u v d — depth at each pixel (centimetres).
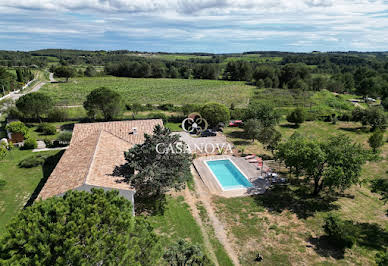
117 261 991
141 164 2200
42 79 13600
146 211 2316
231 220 2239
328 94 9912
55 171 2373
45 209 1156
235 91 10356
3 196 2552
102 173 2205
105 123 3428
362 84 9844
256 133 3862
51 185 2102
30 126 4969
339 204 2462
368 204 2467
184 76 16212
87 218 1074
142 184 2302
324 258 1795
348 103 8312
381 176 3048
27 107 4822
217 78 16075
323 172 2347
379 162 3428
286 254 1841
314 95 9225
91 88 10844
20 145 3862
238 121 5262
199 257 1324
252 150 3888
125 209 1288
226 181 2989
